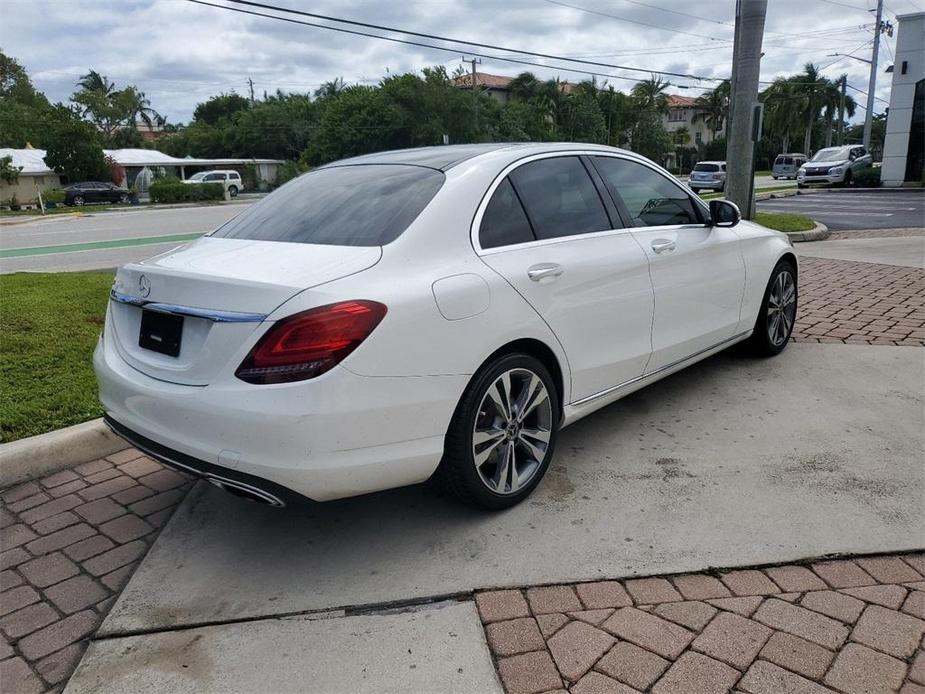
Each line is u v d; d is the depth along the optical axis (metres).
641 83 66.50
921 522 3.05
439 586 2.74
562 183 3.63
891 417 4.18
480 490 3.09
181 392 2.68
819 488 3.37
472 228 3.10
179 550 3.08
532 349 3.29
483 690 2.23
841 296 7.30
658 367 4.08
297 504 2.62
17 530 3.29
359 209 3.18
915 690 2.16
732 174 12.30
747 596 2.61
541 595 2.66
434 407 2.79
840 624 2.45
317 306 2.51
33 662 2.46
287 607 2.66
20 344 5.56
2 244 17.31
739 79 11.90
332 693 2.24
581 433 4.10
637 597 2.62
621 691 2.19
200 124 82.50
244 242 3.21
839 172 27.83
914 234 12.84
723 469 3.60
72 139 44.56
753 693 2.17
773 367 5.14
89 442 3.99
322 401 2.50
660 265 3.93
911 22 25.28
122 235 18.98
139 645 2.50
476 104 49.00
